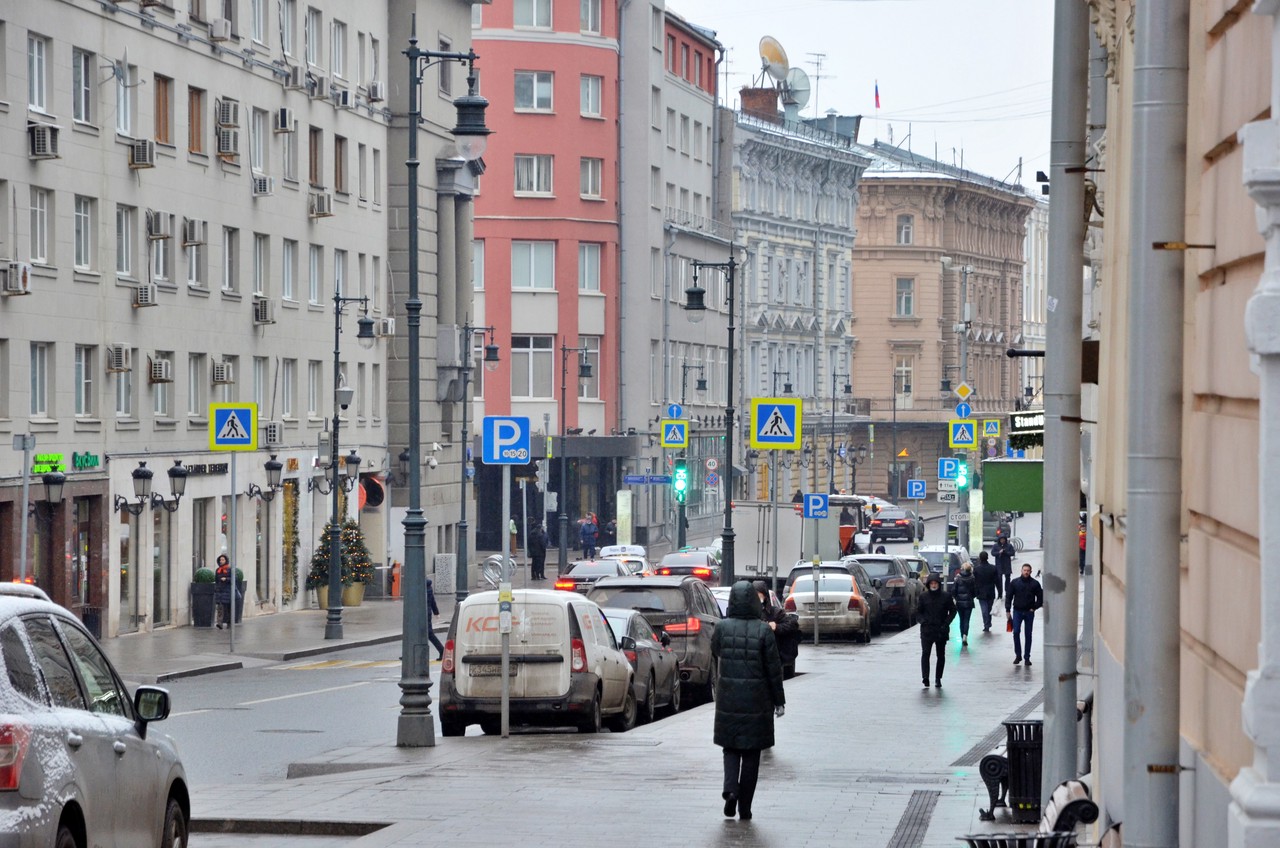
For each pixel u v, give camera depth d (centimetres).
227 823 4294
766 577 13200
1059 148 3416
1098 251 4262
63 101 11462
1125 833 1786
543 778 5097
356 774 5291
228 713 7869
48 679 2678
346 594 15612
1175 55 1772
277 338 14825
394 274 17600
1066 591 3497
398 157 17512
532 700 6569
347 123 16325
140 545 12431
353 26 16462
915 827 4109
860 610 12369
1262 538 1512
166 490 12812
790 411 10138
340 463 16062
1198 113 2019
